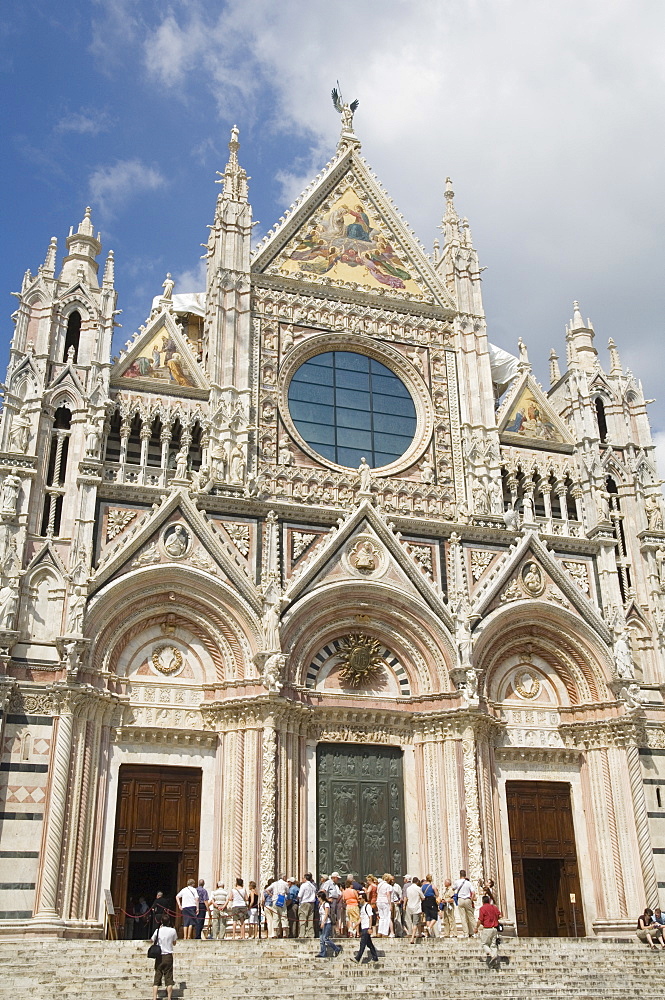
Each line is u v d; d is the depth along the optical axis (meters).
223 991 27.02
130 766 39.31
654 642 47.88
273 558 43.00
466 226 55.59
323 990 27.64
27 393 42.59
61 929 34.66
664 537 50.25
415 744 43.25
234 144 53.00
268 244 50.91
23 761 36.56
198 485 43.25
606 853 43.59
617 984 30.53
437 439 49.72
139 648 41.03
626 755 44.31
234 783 39.19
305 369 49.66
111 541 41.25
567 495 51.53
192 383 47.09
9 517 39.56
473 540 46.81
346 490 46.84
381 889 35.47
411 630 44.19
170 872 44.09
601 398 54.16
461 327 52.56
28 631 38.62
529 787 44.59
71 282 46.03
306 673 42.75
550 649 46.78
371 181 55.00
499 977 30.25
